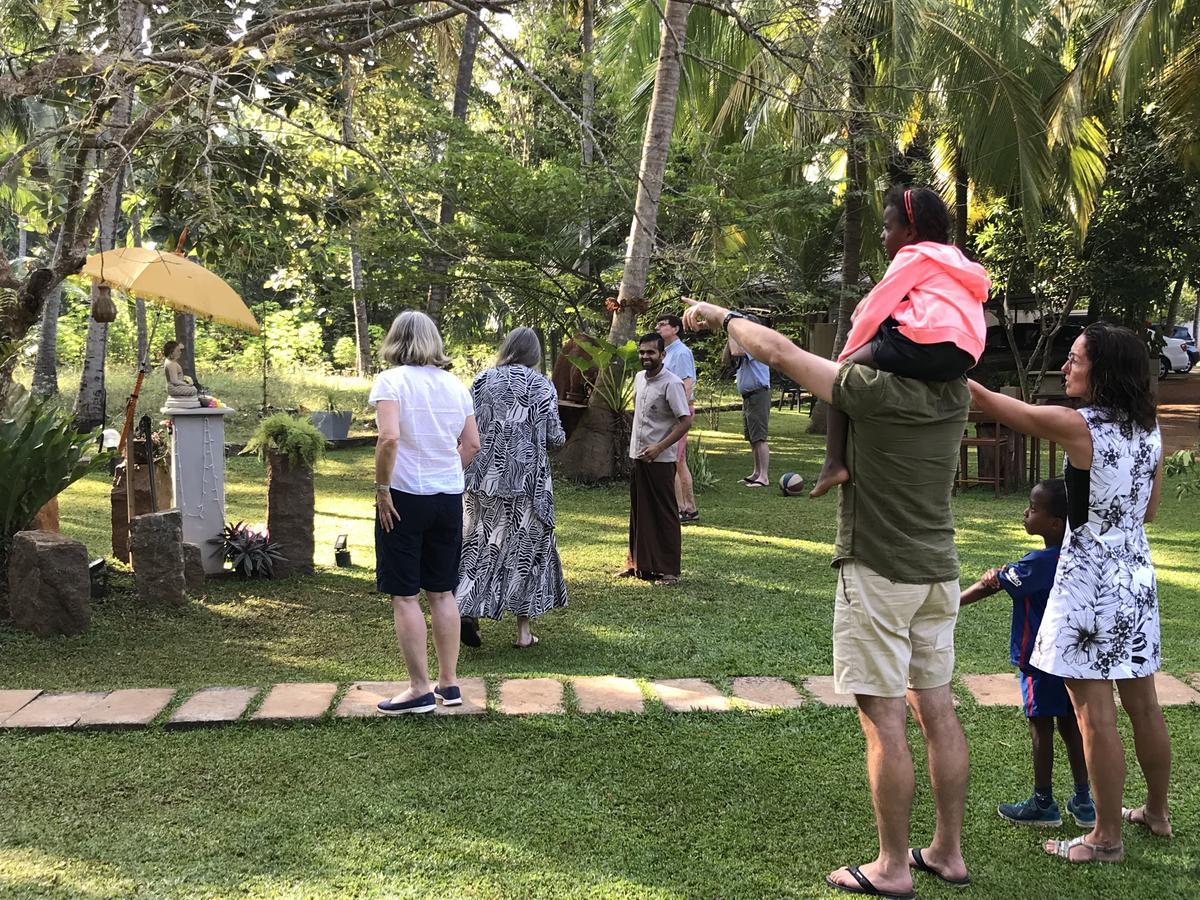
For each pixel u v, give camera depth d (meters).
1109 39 11.59
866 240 17.11
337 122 6.02
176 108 5.25
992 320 17.38
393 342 4.07
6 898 2.62
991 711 4.10
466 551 5.05
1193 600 6.07
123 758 3.54
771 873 2.84
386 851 2.92
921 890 2.79
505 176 11.00
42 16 4.77
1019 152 12.36
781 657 4.92
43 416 5.78
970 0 13.49
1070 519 2.90
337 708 3.99
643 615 5.73
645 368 6.40
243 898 2.65
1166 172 12.66
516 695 4.18
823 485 2.67
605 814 3.18
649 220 10.32
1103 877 2.86
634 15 12.79
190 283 5.98
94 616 5.45
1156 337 15.68
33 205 6.18
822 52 7.04
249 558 6.36
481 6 4.79
